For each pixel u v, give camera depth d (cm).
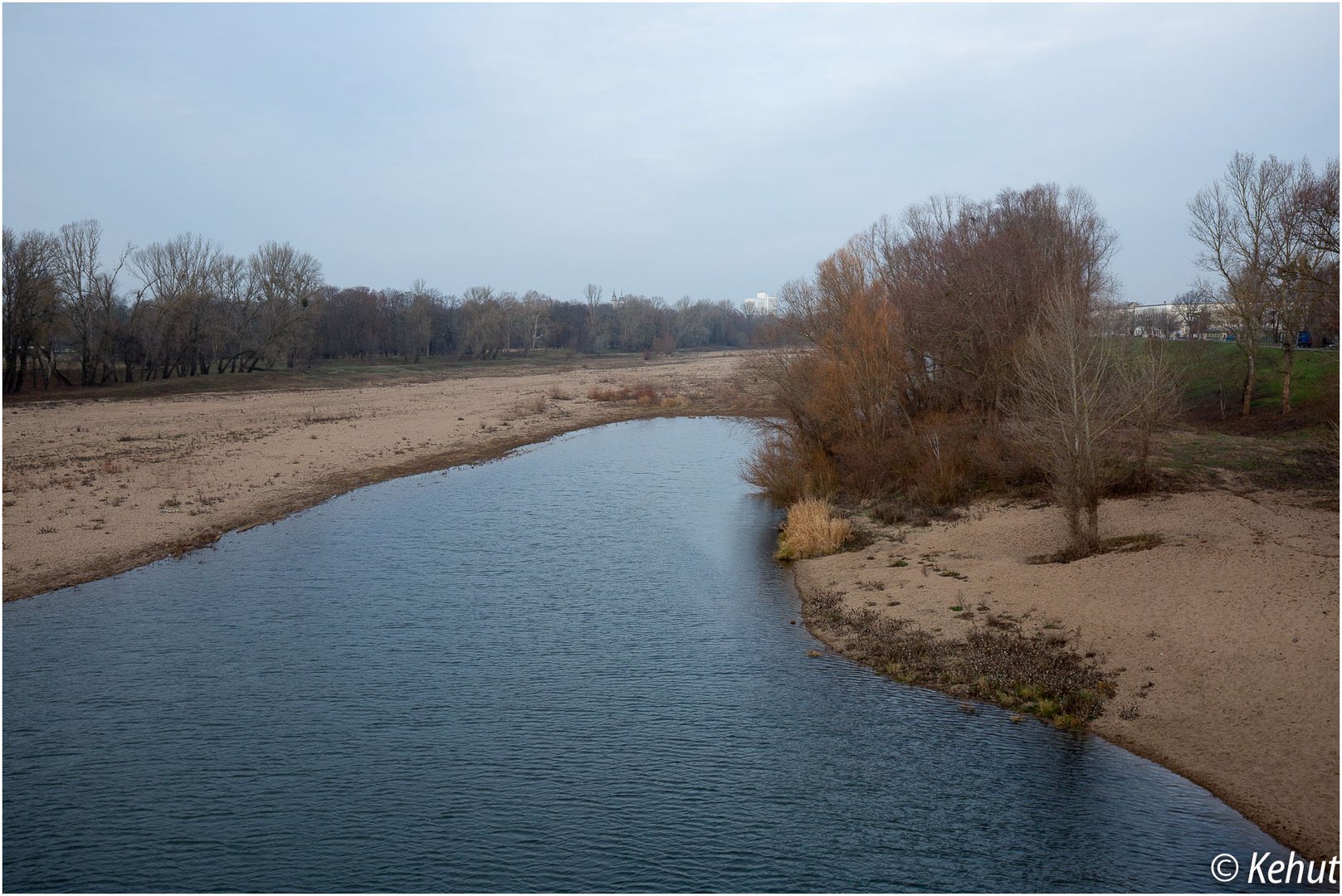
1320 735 1545
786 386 4044
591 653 2161
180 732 1753
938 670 2005
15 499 3641
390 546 3142
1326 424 4025
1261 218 4816
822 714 1825
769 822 1446
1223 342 6356
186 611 2439
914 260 4528
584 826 1445
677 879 1313
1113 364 3197
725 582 2752
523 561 2966
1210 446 3991
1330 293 4191
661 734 1747
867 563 2830
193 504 3669
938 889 1275
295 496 3928
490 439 5875
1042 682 1886
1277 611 1997
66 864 1348
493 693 1936
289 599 2548
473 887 1298
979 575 2556
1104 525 2870
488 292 15800
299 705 1870
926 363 4231
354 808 1498
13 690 1931
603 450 5594
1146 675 1855
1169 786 1502
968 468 3688
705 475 4684
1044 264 3828
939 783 1550
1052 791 1512
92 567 2811
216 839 1414
